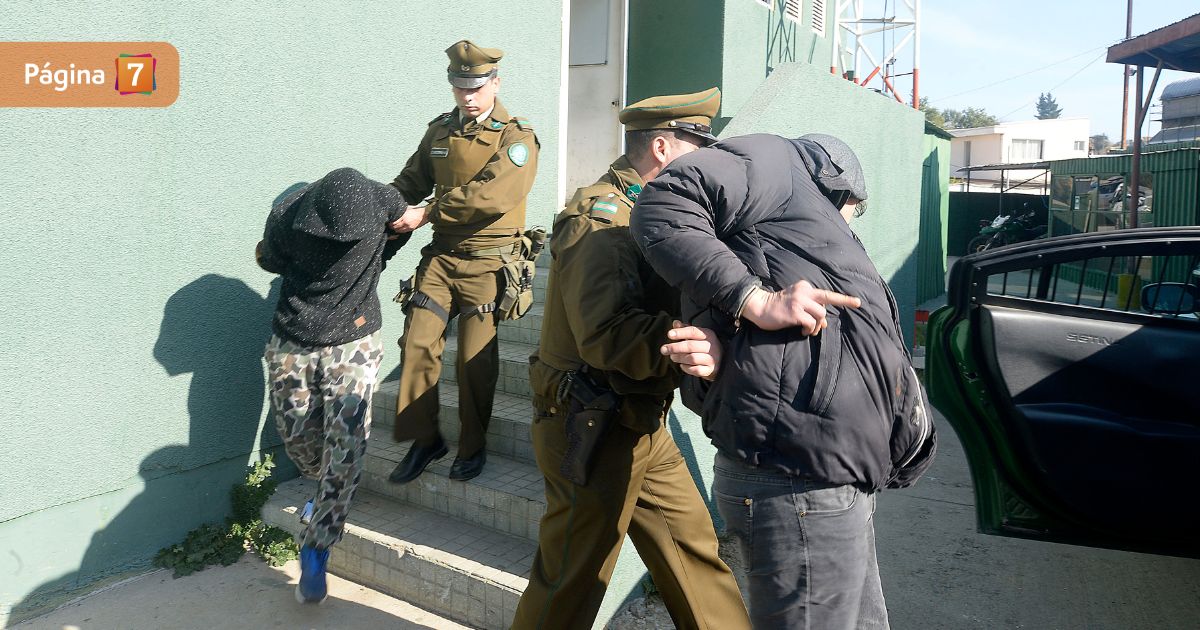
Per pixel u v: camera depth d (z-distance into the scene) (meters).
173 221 3.09
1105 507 2.74
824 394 1.61
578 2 6.69
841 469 1.64
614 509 2.21
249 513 3.34
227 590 3.01
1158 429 2.72
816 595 1.71
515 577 2.75
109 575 2.99
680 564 2.36
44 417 2.78
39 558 2.80
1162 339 2.89
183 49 3.07
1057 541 2.83
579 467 2.15
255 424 3.43
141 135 2.97
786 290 1.57
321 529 2.82
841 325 1.65
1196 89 18.88
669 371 1.98
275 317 2.91
